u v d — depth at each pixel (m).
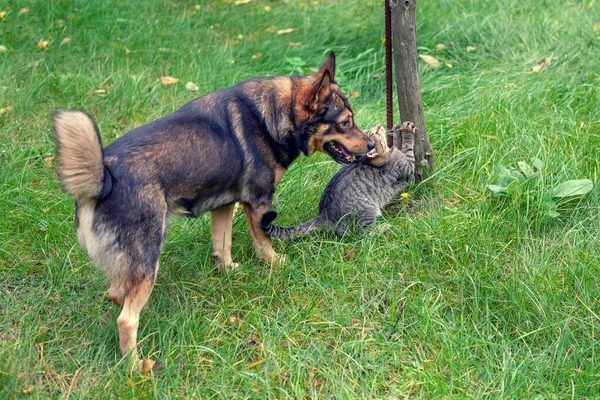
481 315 3.86
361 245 4.41
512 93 5.81
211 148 3.78
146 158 3.54
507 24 7.23
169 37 7.47
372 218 4.57
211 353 3.69
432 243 4.29
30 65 6.54
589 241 4.21
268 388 3.36
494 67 6.59
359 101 6.46
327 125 4.13
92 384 3.45
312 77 4.22
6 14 7.30
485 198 4.61
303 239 4.52
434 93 6.23
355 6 8.33
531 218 4.48
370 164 4.60
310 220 4.58
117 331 3.81
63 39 7.02
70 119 3.22
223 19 8.00
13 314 3.92
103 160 3.42
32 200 4.87
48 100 6.17
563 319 3.72
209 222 4.75
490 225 4.36
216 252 4.34
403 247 4.28
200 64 6.87
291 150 4.15
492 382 3.39
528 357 3.53
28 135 5.71
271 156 4.08
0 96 6.05
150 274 3.52
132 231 3.45
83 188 3.31
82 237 3.51
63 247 4.52
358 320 3.89
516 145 5.11
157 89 6.45
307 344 3.74
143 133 3.63
